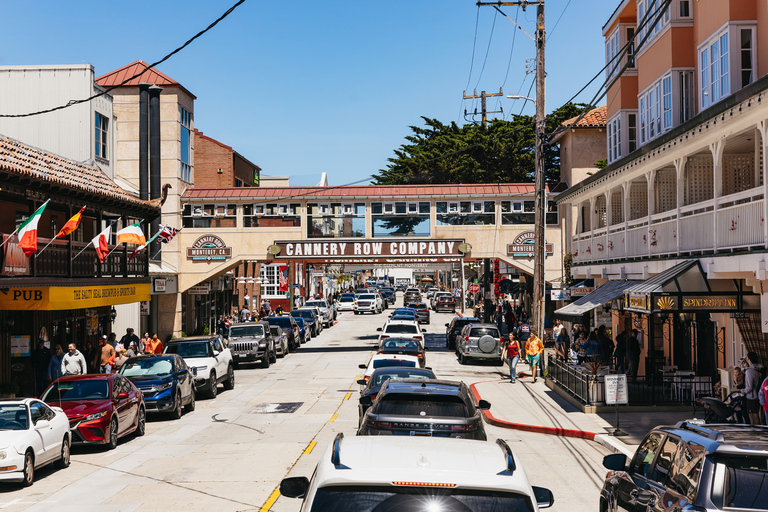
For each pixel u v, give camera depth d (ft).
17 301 65.46
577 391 68.54
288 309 219.82
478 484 14.55
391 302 318.04
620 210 96.99
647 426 56.54
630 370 72.95
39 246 67.97
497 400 72.84
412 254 122.62
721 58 59.98
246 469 43.60
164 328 130.21
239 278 178.91
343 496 14.58
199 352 81.20
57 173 72.13
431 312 263.49
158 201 94.63
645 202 85.51
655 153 63.46
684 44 69.36
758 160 55.11
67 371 68.59
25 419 42.06
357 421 62.03
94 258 79.05
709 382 64.23
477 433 37.29
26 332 76.28
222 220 127.13
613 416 61.77
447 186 125.49
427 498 14.47
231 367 87.86
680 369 77.25
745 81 57.72
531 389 81.20
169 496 37.09
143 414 58.90
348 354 126.00
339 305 257.34
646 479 23.77
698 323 71.77
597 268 88.12
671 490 21.03
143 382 64.44
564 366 74.59
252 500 35.94
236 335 110.42
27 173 62.90
